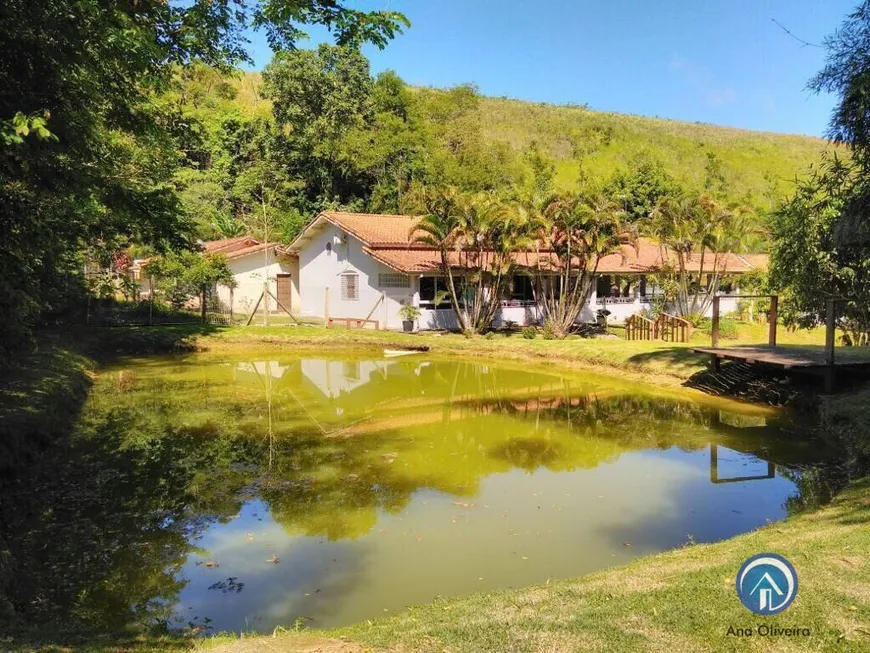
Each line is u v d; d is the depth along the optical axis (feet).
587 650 11.87
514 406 47.39
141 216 45.29
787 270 53.93
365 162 142.61
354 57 150.92
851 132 29.60
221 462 32.53
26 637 14.71
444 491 27.99
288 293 120.06
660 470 31.12
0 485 27.73
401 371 64.49
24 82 21.61
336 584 19.35
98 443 36.14
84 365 59.57
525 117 253.44
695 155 240.53
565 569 20.21
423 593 18.67
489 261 85.76
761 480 29.43
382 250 88.38
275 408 46.50
